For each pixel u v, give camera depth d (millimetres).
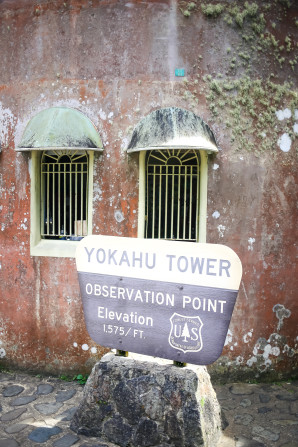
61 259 4859
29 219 4910
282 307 4867
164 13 4598
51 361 4949
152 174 4766
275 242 4824
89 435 3695
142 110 4652
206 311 3395
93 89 4711
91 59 4707
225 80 4660
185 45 4617
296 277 4914
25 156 4879
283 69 4801
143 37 4625
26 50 4859
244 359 4801
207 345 3396
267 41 4734
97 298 3793
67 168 4906
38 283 4938
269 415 4109
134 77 4652
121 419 3607
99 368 3742
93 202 4781
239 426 3898
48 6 4766
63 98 4773
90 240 3803
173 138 4207
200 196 4703
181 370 3535
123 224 4734
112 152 4707
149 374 3564
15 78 4910
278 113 4797
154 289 3574
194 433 3361
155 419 3494
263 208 4785
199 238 4723
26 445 3529
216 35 4637
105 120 4707
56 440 3615
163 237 4809
